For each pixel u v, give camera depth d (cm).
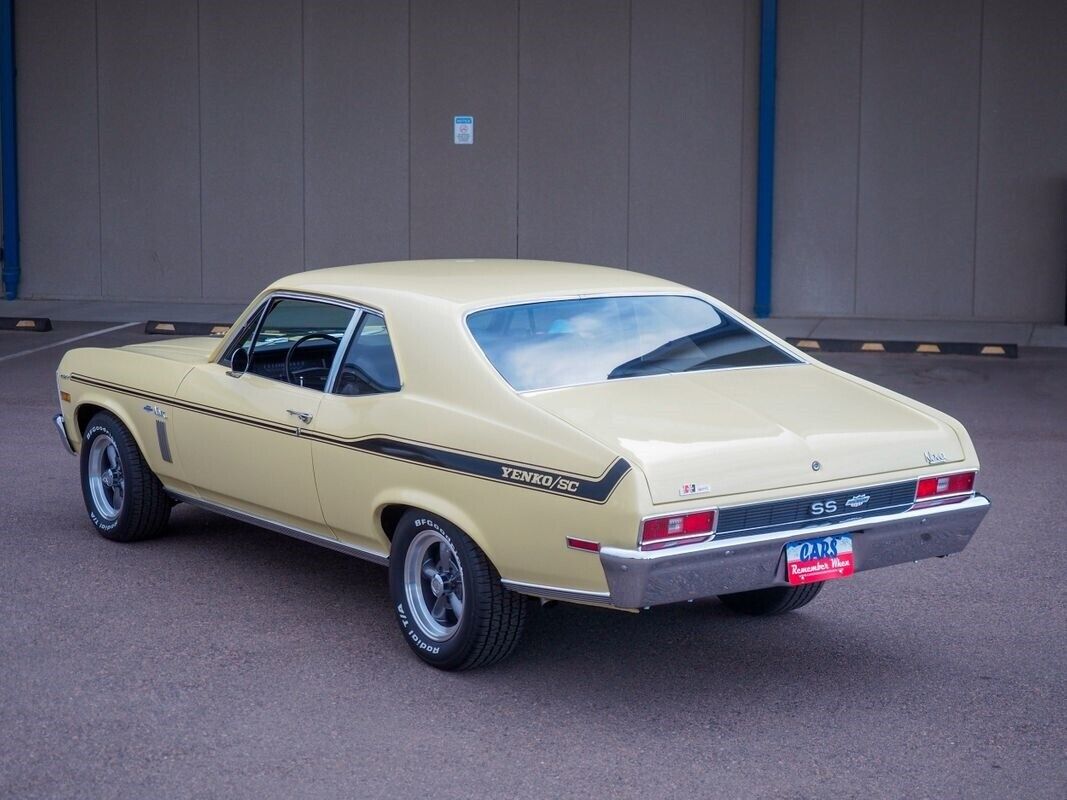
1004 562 689
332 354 595
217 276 1822
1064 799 423
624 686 520
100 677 522
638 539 448
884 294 1648
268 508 611
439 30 1720
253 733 471
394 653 554
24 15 1820
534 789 429
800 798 424
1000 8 1568
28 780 432
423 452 517
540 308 559
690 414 503
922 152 1612
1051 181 1585
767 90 1609
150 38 1794
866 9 1602
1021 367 1334
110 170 1830
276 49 1764
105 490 722
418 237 1766
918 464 512
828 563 491
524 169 1727
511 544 488
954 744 466
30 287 1873
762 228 1639
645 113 1684
